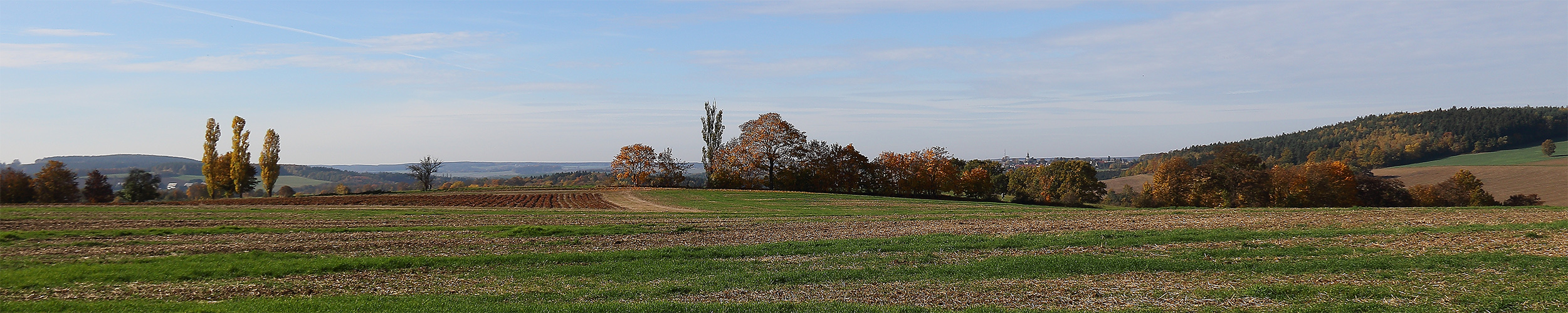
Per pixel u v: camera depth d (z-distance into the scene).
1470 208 37.66
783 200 72.25
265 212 48.97
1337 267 19.50
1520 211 34.59
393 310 15.50
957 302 16.42
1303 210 39.44
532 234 32.09
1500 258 19.44
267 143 100.50
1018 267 20.94
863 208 58.59
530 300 16.92
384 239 30.59
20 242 28.64
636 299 17.28
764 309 15.63
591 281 20.12
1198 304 15.70
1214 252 22.88
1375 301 15.01
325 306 15.91
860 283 19.20
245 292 18.36
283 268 21.92
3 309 15.30
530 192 96.25
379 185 132.88
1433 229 26.66
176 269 21.42
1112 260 21.55
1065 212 45.09
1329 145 151.25
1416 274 18.02
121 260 23.67
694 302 16.73
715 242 29.22
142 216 43.22
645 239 30.45
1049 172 101.06
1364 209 38.78
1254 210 39.78
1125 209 48.91
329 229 34.91
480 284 19.66
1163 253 23.16
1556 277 16.77
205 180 95.94
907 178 100.25
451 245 28.31
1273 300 15.77
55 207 51.41
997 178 120.88
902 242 27.50
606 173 163.12
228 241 29.61
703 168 114.94
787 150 102.12
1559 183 88.56
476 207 60.81
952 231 31.86
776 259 23.89
